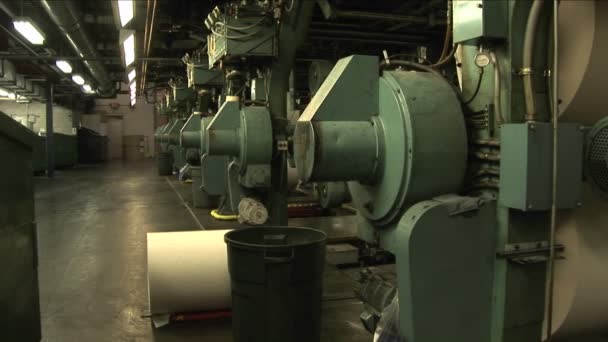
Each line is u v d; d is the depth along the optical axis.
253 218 4.34
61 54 9.03
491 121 1.74
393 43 5.44
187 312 2.92
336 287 3.50
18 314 2.15
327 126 1.87
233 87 4.79
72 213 6.89
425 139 1.75
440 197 1.74
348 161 1.88
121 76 13.72
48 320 2.91
